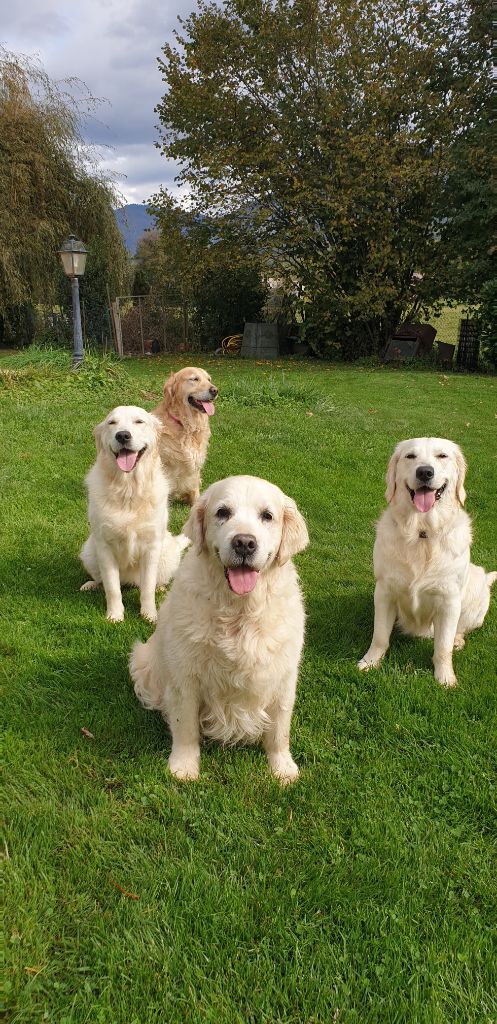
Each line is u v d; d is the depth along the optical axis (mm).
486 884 2471
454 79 20500
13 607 4488
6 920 2184
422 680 3885
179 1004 1982
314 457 8883
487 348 19844
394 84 20125
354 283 22094
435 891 2434
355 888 2420
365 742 3279
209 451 9016
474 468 8688
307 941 2193
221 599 2898
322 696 3658
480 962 2164
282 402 12477
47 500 6648
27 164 20469
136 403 11555
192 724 3043
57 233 21016
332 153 20625
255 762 3127
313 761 3152
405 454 4020
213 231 23766
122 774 2928
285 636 2955
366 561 5730
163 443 7371
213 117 22047
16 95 20453
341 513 6906
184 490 7617
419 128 20594
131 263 24484
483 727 3406
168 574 5211
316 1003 2002
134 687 3553
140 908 2264
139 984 2021
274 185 21844
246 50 21047
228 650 2859
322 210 21297
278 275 23641
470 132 20016
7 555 5316
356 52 20203
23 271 20594
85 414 10320
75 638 4109
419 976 2098
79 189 21938
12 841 2500
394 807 2838
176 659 2943
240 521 2793
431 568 3895
